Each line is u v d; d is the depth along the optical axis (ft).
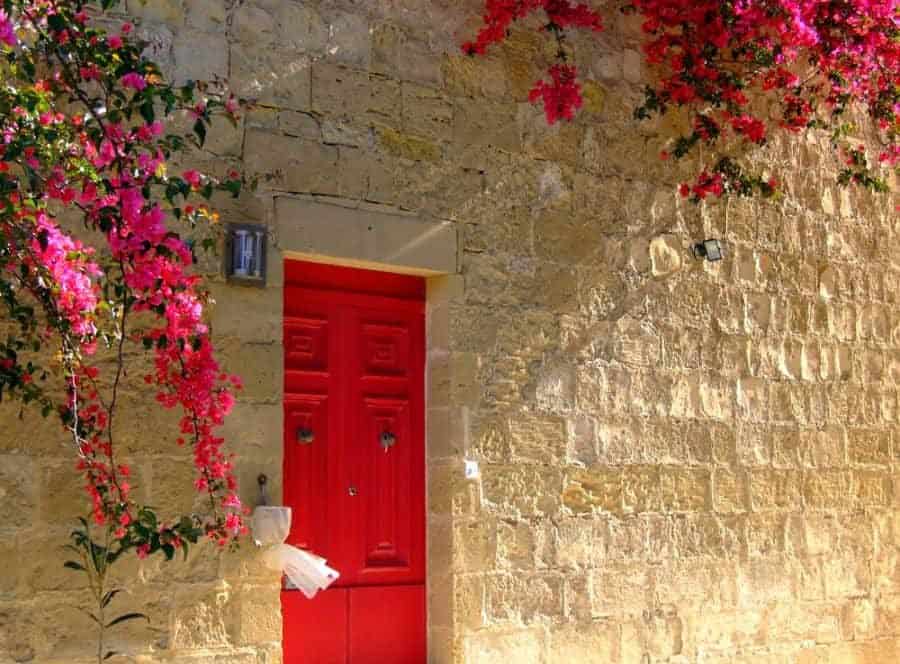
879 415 26.58
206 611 17.66
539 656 20.98
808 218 25.89
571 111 21.72
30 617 16.44
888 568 26.30
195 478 17.75
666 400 23.17
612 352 22.52
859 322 26.48
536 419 21.42
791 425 25.02
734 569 23.75
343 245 19.48
